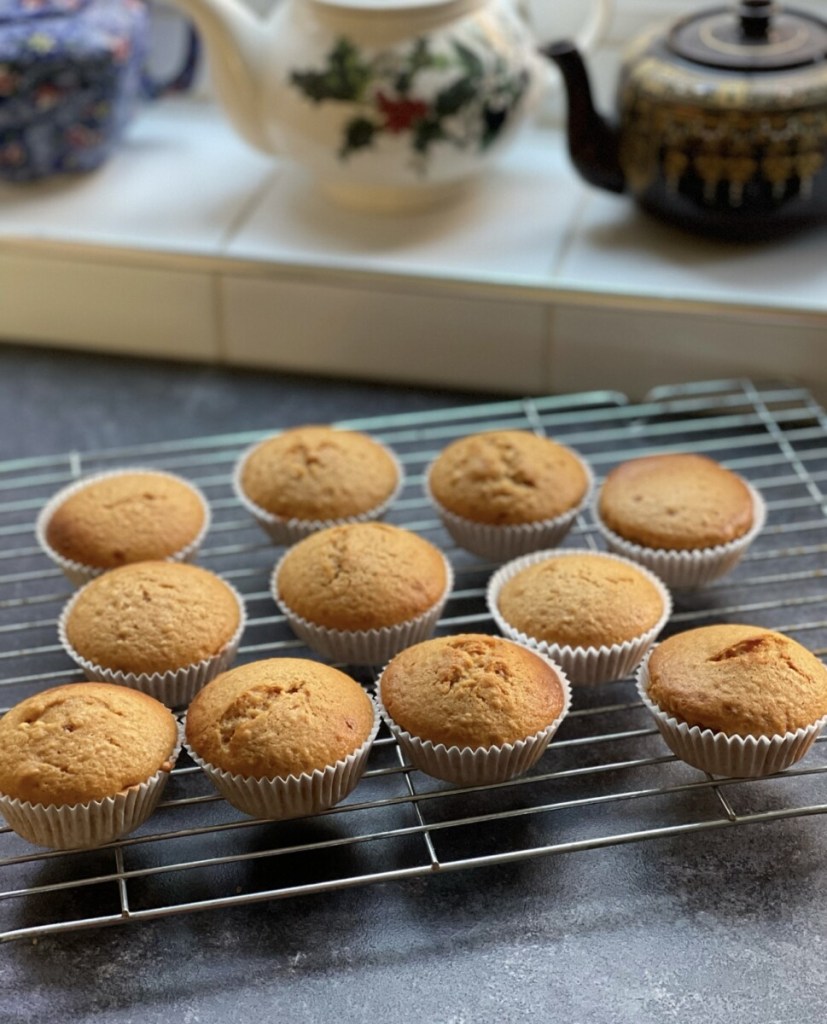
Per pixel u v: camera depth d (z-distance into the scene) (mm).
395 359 554
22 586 453
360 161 524
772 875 346
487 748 345
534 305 526
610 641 385
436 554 420
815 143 492
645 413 528
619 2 594
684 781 375
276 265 538
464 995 317
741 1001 314
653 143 507
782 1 585
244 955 329
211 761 343
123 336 574
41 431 529
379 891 344
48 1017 316
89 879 331
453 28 507
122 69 565
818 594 439
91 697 347
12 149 570
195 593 395
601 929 333
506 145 546
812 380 521
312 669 363
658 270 527
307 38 505
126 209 573
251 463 458
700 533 421
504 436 452
